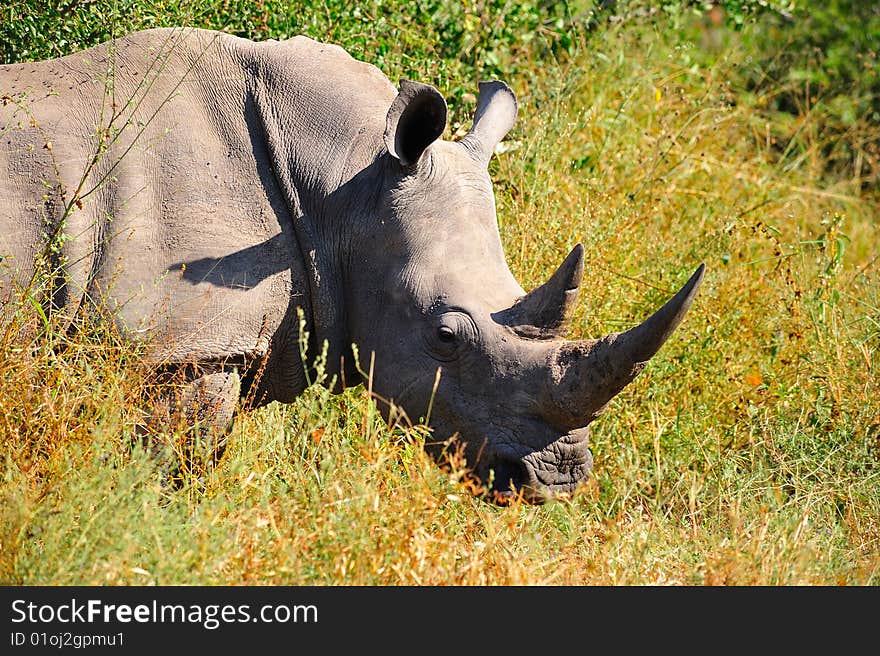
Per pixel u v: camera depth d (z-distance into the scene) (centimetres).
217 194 1307
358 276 1312
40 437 1230
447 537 1241
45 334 1292
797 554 1303
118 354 1288
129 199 1294
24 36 1591
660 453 1620
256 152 1329
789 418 1712
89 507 1129
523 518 1291
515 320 1232
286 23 1744
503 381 1226
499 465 1238
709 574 1252
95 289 1294
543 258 1773
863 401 1700
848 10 3017
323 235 1319
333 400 1465
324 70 1365
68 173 1301
